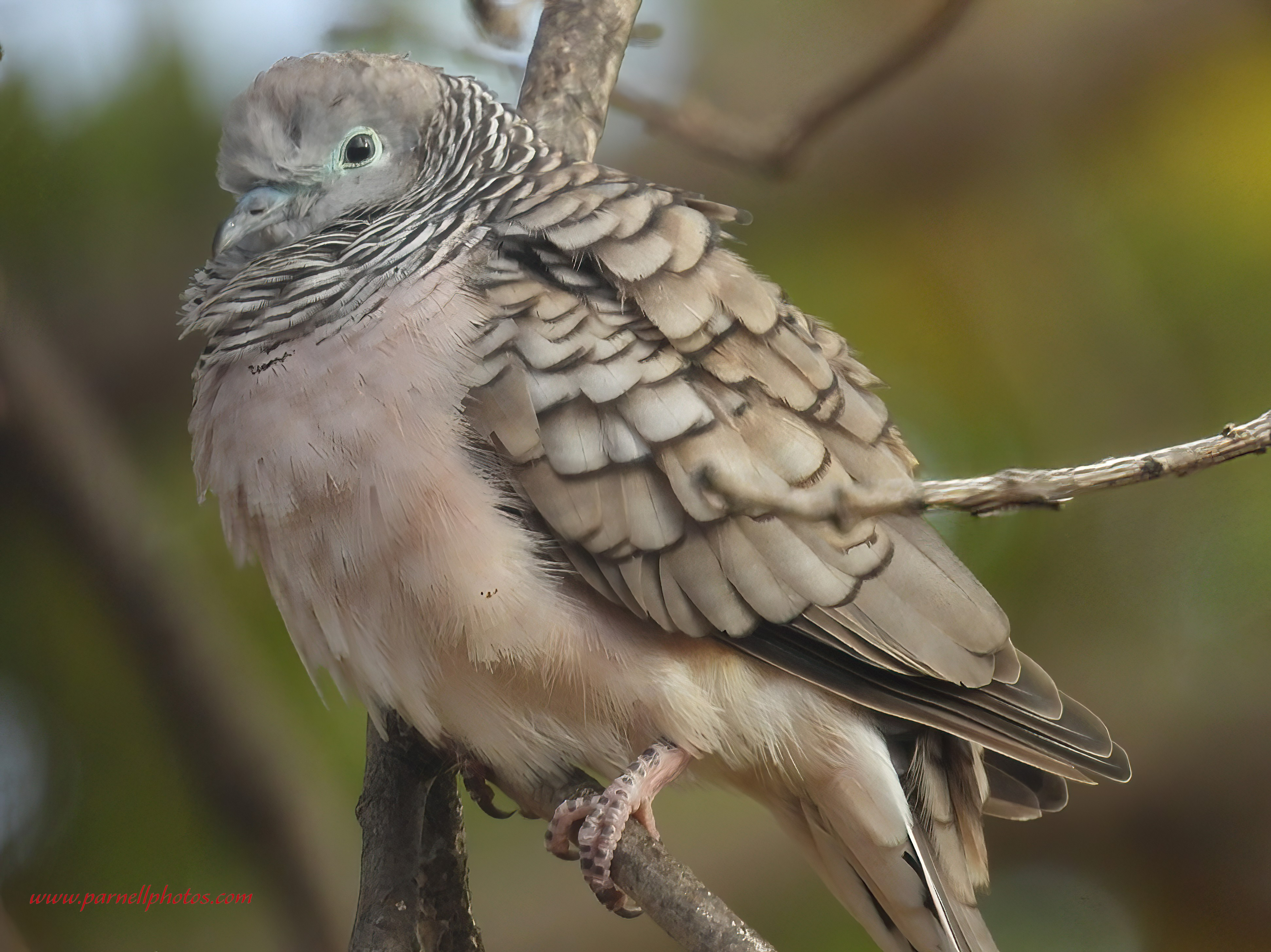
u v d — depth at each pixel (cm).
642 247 305
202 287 308
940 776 306
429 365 304
